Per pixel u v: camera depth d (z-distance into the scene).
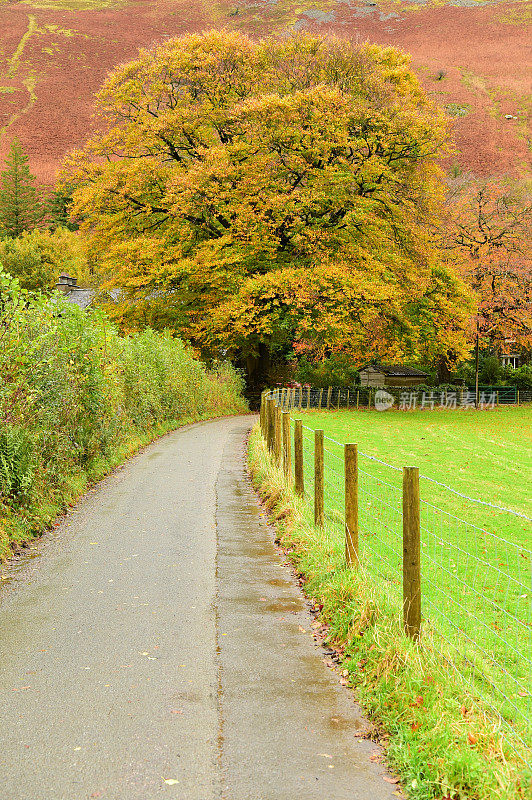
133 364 19.27
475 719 4.34
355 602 6.13
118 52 133.25
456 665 5.33
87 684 5.01
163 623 6.27
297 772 3.93
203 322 38.50
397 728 4.37
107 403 14.45
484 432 29.27
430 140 38.38
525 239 49.28
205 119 39.41
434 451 22.61
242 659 5.50
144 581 7.49
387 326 41.09
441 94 119.19
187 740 4.25
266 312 37.31
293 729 4.42
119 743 4.20
